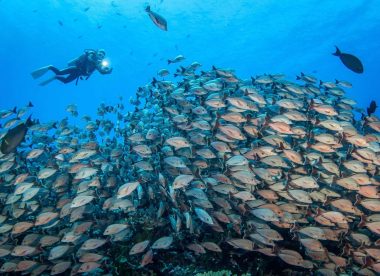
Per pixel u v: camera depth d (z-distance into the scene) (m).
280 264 3.14
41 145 4.70
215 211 3.02
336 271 2.82
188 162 3.58
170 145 3.59
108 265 3.14
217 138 3.72
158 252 3.21
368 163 3.62
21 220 3.55
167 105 4.41
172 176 3.63
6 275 3.20
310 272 3.03
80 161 4.08
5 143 2.93
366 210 3.36
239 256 3.20
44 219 3.08
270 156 3.34
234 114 3.63
